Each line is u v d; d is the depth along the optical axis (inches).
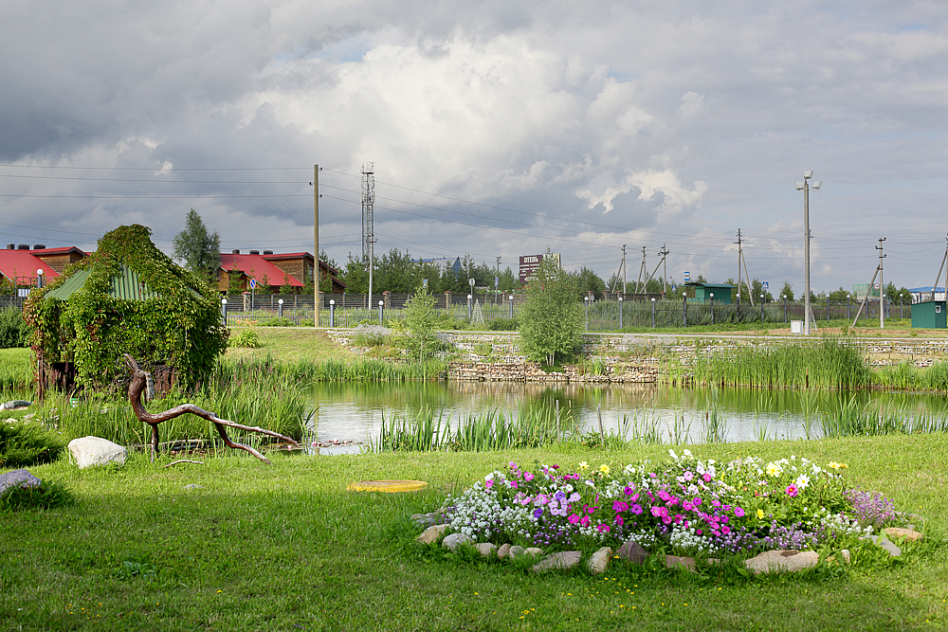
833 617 191.5
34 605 189.0
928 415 767.7
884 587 213.6
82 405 566.3
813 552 233.1
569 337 1450.5
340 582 219.0
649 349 1457.9
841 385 1164.5
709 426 705.0
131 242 705.0
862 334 1587.1
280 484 371.2
